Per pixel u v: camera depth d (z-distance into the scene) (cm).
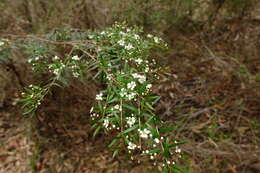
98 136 356
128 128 141
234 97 375
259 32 447
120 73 171
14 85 350
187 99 385
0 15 327
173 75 415
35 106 178
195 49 448
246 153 301
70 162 330
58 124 362
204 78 408
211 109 368
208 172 296
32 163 327
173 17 421
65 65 197
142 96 156
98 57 191
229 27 467
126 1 369
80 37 264
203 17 464
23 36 254
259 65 411
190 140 328
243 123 344
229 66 402
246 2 430
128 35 205
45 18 338
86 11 354
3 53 261
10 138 347
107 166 324
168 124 350
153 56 388
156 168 307
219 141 325
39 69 233
